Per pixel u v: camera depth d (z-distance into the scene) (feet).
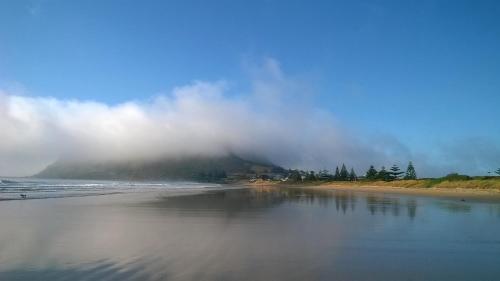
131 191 250.98
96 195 188.75
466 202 155.12
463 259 47.85
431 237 63.77
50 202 134.00
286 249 53.11
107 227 74.84
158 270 41.68
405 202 155.63
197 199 174.60
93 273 40.55
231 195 229.45
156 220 86.99
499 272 42.29
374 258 48.01
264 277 39.32
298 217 95.30
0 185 271.08
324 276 40.06
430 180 341.41
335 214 103.19
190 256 48.37
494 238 63.10
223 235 65.31
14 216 90.43
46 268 42.42
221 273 40.57
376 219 90.74
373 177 525.34
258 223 82.38
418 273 41.60
